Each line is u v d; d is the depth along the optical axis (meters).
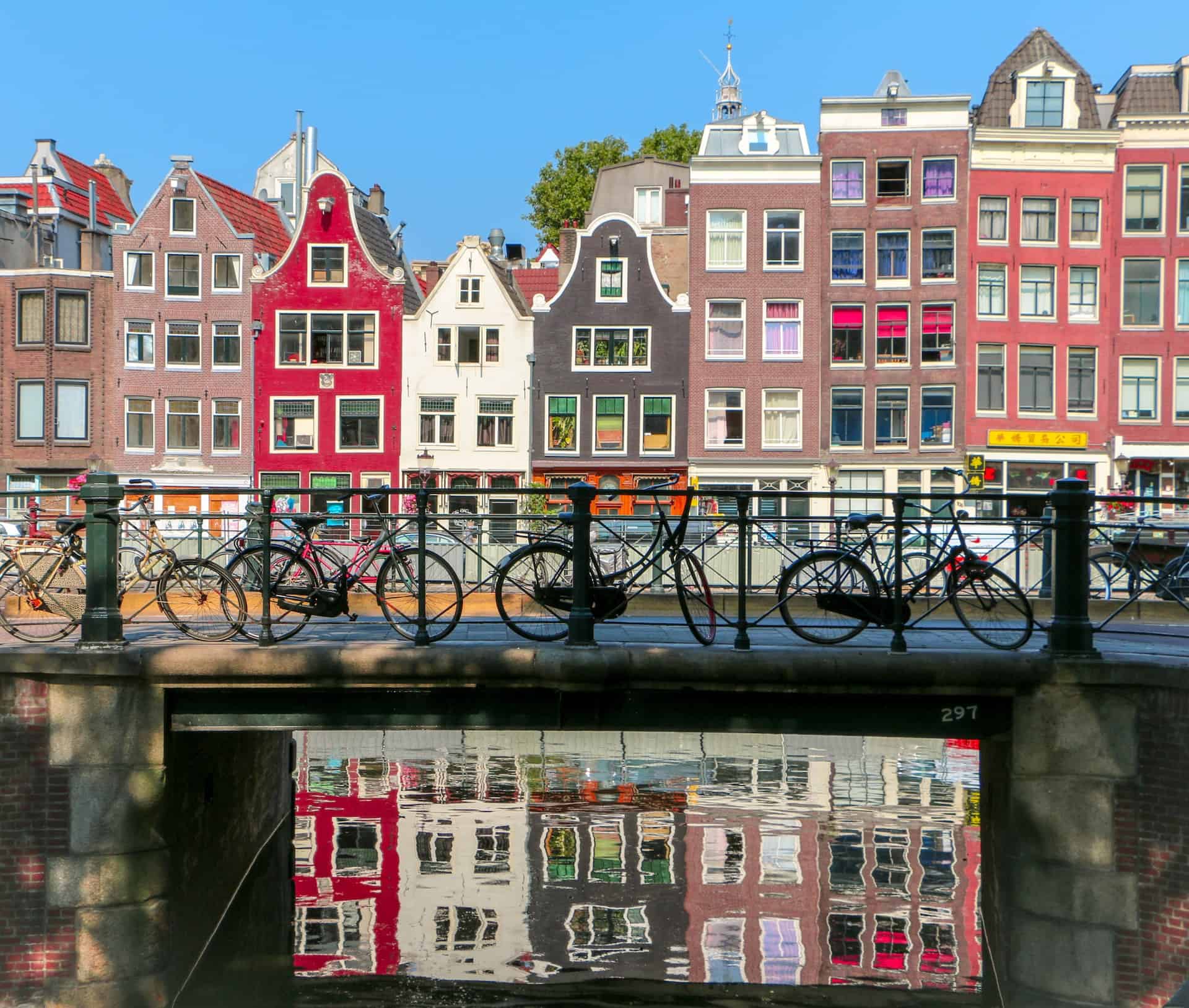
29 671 9.30
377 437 39.00
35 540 11.12
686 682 9.50
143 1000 9.45
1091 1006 9.14
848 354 38.06
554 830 16.36
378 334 39.00
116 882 9.38
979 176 37.34
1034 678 9.26
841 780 19.61
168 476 39.16
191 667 9.41
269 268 40.75
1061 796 9.30
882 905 13.32
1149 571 10.73
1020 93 37.72
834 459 37.88
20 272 39.34
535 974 11.40
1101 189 37.28
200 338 39.38
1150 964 9.05
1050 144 37.22
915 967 11.59
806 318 38.06
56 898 9.33
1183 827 8.91
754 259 38.12
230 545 10.89
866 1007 10.68
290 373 39.16
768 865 14.76
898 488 37.72
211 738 11.64
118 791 9.43
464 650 9.46
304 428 39.22
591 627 9.71
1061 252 37.34
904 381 37.69
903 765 20.97
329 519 10.53
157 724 9.52
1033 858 9.34
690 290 38.31
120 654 9.29
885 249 37.94
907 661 9.32
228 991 10.77
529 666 9.43
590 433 38.47
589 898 13.57
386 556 10.43
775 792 18.70
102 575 9.55
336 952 11.95
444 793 18.62
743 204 38.12
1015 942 9.45
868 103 37.62
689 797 18.34
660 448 38.44
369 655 9.45
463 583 11.19
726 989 11.01
